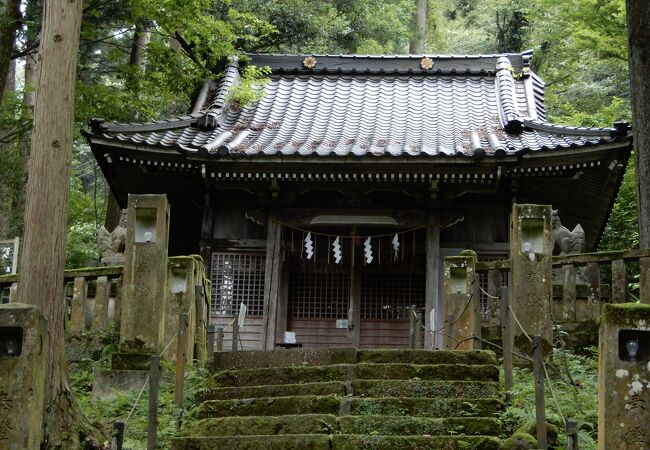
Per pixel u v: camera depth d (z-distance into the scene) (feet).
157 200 35.12
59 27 31.78
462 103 65.31
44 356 21.45
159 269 34.58
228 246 58.39
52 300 28.71
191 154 54.29
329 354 32.40
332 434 25.71
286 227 58.34
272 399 28.17
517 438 23.88
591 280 37.63
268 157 54.24
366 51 85.46
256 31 71.87
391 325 58.39
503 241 57.67
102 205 85.76
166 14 53.42
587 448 24.57
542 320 34.12
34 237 29.27
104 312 37.65
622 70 85.20
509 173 54.75
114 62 70.79
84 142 87.56
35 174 30.09
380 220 57.72
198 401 29.96
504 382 29.99
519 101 65.26
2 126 58.65
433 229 57.11
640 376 20.36
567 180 56.44
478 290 34.01
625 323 20.54
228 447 25.17
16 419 20.49
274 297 56.13
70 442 26.68
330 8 81.46
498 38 95.04
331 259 58.95
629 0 40.91
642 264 36.09
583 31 66.49
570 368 32.73
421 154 53.42
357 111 64.23
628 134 52.29
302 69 69.62
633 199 69.15
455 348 37.76
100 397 33.27
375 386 29.04
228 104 64.75
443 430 25.94
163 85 60.75
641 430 20.12
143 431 28.14
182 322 30.32
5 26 49.60
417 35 95.50
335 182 56.75
